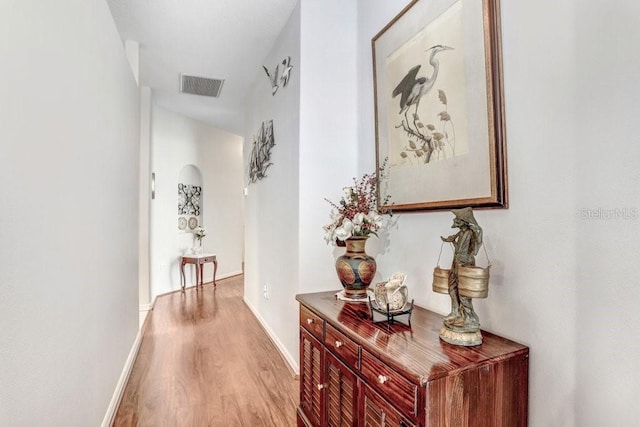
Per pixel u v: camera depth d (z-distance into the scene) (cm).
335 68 251
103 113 192
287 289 279
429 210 169
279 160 303
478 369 108
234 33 303
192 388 237
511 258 128
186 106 502
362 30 244
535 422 117
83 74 158
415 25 177
